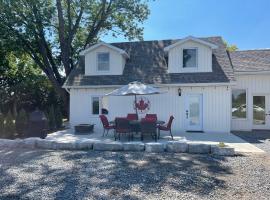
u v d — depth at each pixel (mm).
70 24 26797
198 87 19469
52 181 7879
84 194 6906
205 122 19391
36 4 24750
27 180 7965
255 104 21469
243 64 22000
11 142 13078
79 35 29250
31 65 35281
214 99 19297
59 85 26750
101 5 27703
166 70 20625
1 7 23844
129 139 15977
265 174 8609
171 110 19781
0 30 24031
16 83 34656
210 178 8156
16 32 24828
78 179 8055
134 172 8742
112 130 20094
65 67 26094
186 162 10078
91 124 20125
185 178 8133
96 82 20734
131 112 20359
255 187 7441
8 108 31531
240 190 7215
